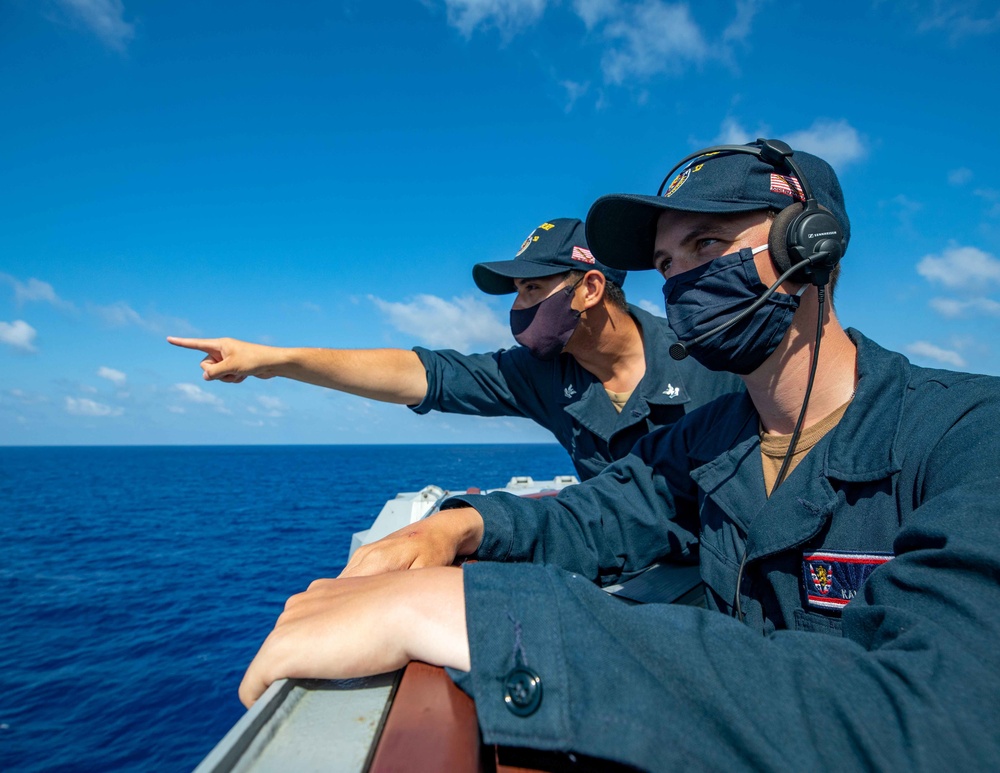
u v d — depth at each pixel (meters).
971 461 0.86
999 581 0.67
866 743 0.58
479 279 2.95
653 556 1.69
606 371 2.73
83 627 14.96
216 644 13.69
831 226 1.13
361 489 53.78
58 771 8.30
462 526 1.35
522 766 0.70
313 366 2.51
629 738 0.63
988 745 0.56
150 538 27.95
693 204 1.18
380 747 0.65
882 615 0.77
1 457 164.38
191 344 2.27
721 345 1.23
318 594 0.95
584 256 2.51
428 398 2.86
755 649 0.70
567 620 0.74
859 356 1.20
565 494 1.72
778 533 1.15
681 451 1.64
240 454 196.88
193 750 8.89
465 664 0.77
